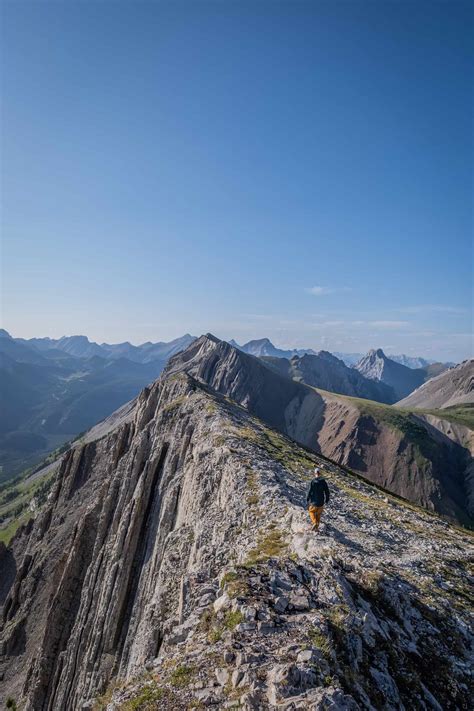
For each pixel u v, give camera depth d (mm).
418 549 29594
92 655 51812
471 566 28750
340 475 59719
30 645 79250
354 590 19453
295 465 51438
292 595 18016
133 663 31000
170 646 17531
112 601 54844
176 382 101125
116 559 59938
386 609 19359
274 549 24859
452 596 22484
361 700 13125
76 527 81875
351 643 15570
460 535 40906
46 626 67250
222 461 46844
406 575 23406
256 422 82688
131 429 102500
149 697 14094
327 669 13672
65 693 55000
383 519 37438
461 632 19344
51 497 122625
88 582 65562
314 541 24109
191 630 17781
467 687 16234
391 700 13953
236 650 14898
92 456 123312
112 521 70438
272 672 13352
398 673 15406
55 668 62812
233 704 12773
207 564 27641
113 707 14703
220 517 36281
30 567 100000
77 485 119750
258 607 16891
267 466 44375
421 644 17828
